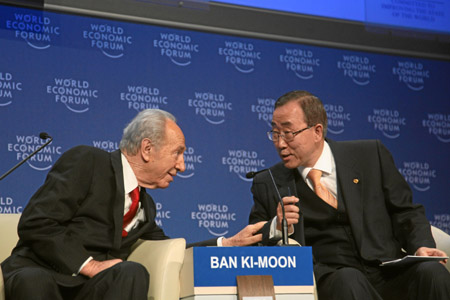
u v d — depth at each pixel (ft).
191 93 27.71
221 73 28.35
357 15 30.96
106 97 26.40
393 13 30.96
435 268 18.25
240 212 27.58
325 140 22.17
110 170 18.92
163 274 17.71
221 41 28.60
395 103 30.71
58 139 25.41
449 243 21.34
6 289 16.35
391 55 31.14
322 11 30.42
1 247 20.07
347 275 18.28
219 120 27.94
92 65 26.40
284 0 29.91
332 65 30.09
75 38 26.32
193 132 27.45
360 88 30.30
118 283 16.29
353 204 20.88
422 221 20.65
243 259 17.16
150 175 19.36
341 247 20.89
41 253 17.43
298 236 20.52
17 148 24.79
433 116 31.17
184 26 28.12
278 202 21.47
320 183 21.38
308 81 29.60
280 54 29.45
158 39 27.63
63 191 17.95
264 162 28.35
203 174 27.27
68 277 17.28
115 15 27.04
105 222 18.62
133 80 26.91
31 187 24.80
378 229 20.94
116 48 26.89
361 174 21.44
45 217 17.58
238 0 29.22
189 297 17.13
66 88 25.84
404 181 21.80
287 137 21.03
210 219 27.07
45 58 25.71
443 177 30.71
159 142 19.19
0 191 24.31
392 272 20.12
